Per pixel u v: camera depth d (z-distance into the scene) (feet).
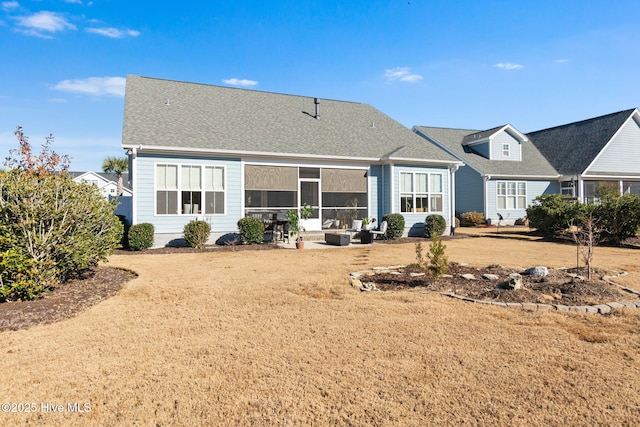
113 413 9.66
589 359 12.69
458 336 14.83
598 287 21.44
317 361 12.66
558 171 86.43
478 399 10.26
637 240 47.06
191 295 21.38
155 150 43.50
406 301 19.83
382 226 51.55
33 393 10.62
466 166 84.79
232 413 9.66
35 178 22.06
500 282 23.54
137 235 41.22
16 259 19.11
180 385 11.06
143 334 15.23
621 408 9.75
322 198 61.72
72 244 22.33
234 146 47.57
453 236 57.36
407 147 59.00
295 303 19.62
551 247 44.19
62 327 16.08
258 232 46.62
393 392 10.64
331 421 9.32
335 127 60.75
